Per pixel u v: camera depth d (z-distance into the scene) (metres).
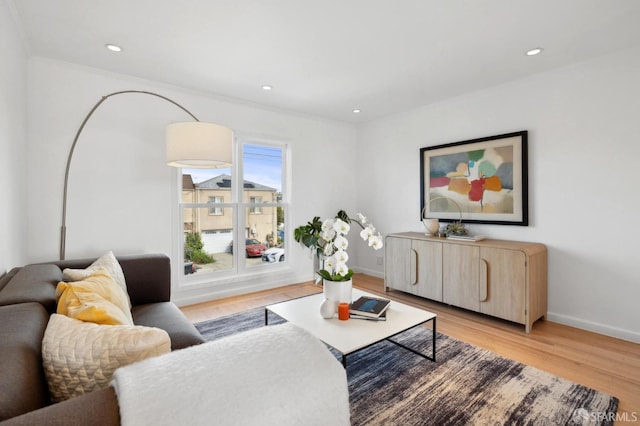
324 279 2.29
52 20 2.13
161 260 2.50
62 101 2.80
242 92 3.53
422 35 2.32
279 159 4.32
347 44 2.46
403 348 2.50
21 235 2.43
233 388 0.67
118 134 3.08
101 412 0.58
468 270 3.19
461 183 3.66
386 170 4.58
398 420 1.70
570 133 2.86
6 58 1.95
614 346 2.50
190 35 2.33
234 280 3.87
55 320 0.94
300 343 0.84
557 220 2.96
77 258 2.90
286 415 0.69
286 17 2.09
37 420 0.53
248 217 4.05
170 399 0.62
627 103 2.56
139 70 2.95
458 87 3.39
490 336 2.72
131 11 2.03
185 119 3.44
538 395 1.89
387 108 4.14
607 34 2.31
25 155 2.54
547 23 2.16
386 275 4.07
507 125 3.27
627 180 2.58
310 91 3.50
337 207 4.83
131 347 0.82
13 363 0.73
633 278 2.57
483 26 2.20
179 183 3.54
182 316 2.07
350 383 2.04
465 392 1.93
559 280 2.96
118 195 3.09
